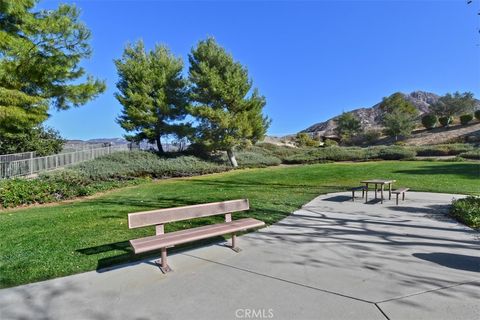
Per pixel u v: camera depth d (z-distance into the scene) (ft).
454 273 12.66
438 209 25.71
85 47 42.57
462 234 18.25
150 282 12.54
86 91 42.98
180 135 80.23
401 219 22.54
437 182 41.50
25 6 38.34
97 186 45.93
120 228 21.09
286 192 37.73
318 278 12.51
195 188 44.65
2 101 35.06
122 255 15.71
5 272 13.57
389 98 186.91
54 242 18.04
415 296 10.75
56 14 39.65
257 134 79.71
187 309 10.32
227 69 75.56
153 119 75.05
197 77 73.41
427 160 78.74
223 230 15.42
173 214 15.30
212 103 75.72
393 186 40.37
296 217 23.81
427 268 13.25
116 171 57.72
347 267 13.61
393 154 86.89
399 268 13.33
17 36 37.47
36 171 53.57
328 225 21.25
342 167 69.67
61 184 39.60
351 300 10.60
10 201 33.30
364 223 21.59
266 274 13.07
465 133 112.57
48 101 41.06
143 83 75.36
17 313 10.22
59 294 11.57
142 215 14.26
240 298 10.99
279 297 10.98
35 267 14.14
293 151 106.22
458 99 148.77
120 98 76.07
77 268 14.02
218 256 15.46
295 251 15.97
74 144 80.94
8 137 59.67
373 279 12.26
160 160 70.33
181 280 12.66
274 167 84.99
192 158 76.18
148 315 9.98
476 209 21.88
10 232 20.57
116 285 12.29
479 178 43.70
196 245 17.28
